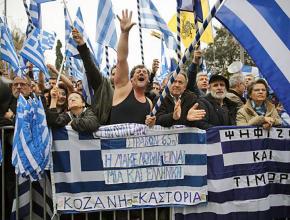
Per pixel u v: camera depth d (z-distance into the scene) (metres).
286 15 4.31
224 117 5.25
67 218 4.49
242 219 4.62
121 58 4.54
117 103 4.63
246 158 4.65
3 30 5.23
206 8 6.64
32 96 4.98
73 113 4.77
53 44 8.55
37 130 4.10
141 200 4.44
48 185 4.43
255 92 5.15
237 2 4.41
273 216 4.77
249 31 4.33
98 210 4.36
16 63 5.18
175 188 4.51
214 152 4.57
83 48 4.93
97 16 6.86
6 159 4.51
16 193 4.30
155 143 4.48
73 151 4.34
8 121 4.68
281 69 4.25
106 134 4.37
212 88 5.36
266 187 4.70
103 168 4.38
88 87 6.46
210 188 4.57
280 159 4.77
